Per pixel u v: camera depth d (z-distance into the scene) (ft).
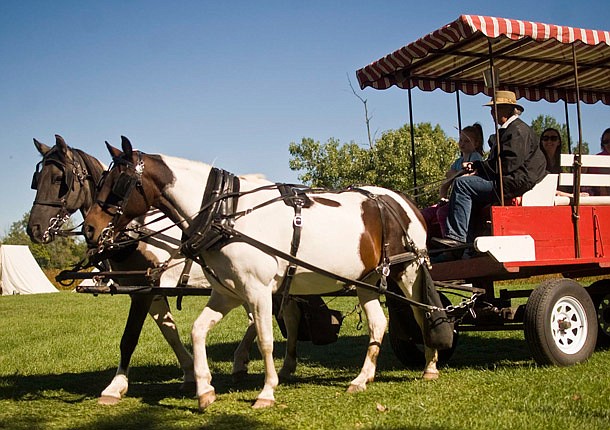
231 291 19.27
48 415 19.25
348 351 31.73
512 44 25.99
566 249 23.30
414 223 22.63
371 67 26.91
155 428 17.24
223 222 18.80
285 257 19.06
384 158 104.06
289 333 24.90
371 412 17.58
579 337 22.86
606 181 24.58
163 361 30.53
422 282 22.62
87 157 23.24
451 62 28.32
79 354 34.58
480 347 30.53
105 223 19.29
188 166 19.76
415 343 26.08
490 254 21.50
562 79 31.83
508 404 17.53
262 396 18.97
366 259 20.97
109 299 82.89
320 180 124.98
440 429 15.57
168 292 21.50
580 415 16.12
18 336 44.75
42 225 21.95
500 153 23.35
